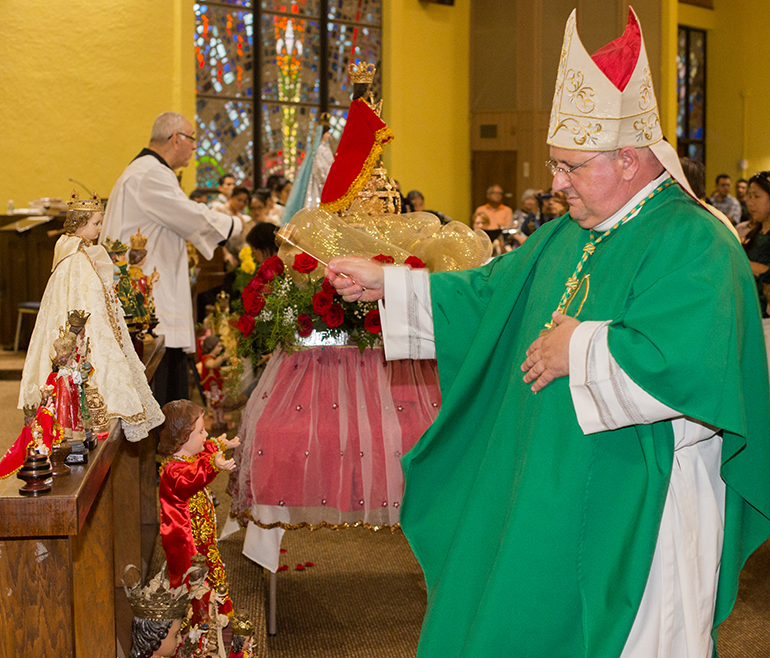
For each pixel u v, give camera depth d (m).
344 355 2.98
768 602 3.37
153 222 4.39
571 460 1.66
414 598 3.30
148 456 3.62
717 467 1.82
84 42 9.24
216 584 2.64
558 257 1.90
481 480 1.83
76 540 2.20
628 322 1.59
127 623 2.51
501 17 12.77
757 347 1.66
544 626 1.64
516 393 1.83
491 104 12.91
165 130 4.53
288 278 3.01
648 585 1.67
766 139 15.98
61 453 1.68
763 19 15.73
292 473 2.84
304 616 3.12
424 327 2.08
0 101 9.01
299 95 11.90
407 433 2.90
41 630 1.59
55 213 7.89
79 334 1.84
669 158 1.71
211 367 5.96
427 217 3.20
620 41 1.74
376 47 12.25
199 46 11.22
